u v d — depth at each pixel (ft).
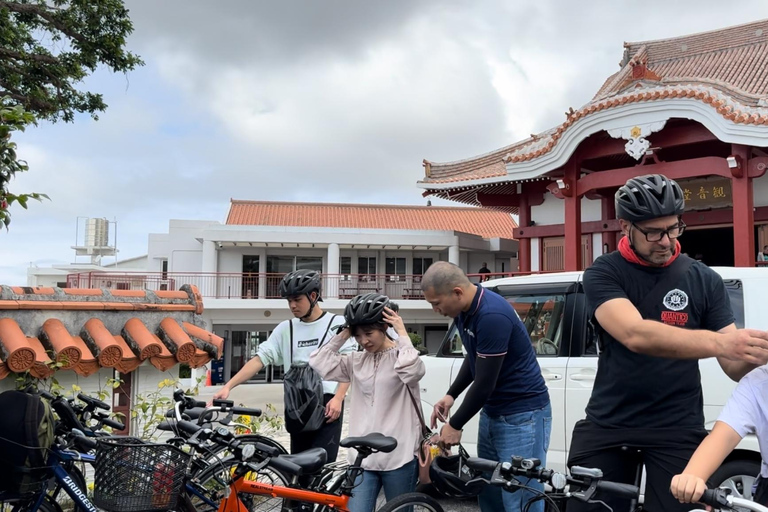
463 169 64.69
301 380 14.12
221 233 81.15
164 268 92.32
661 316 8.63
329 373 11.94
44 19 35.17
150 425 17.58
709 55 61.77
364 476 11.32
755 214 47.80
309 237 81.97
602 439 9.00
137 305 18.61
